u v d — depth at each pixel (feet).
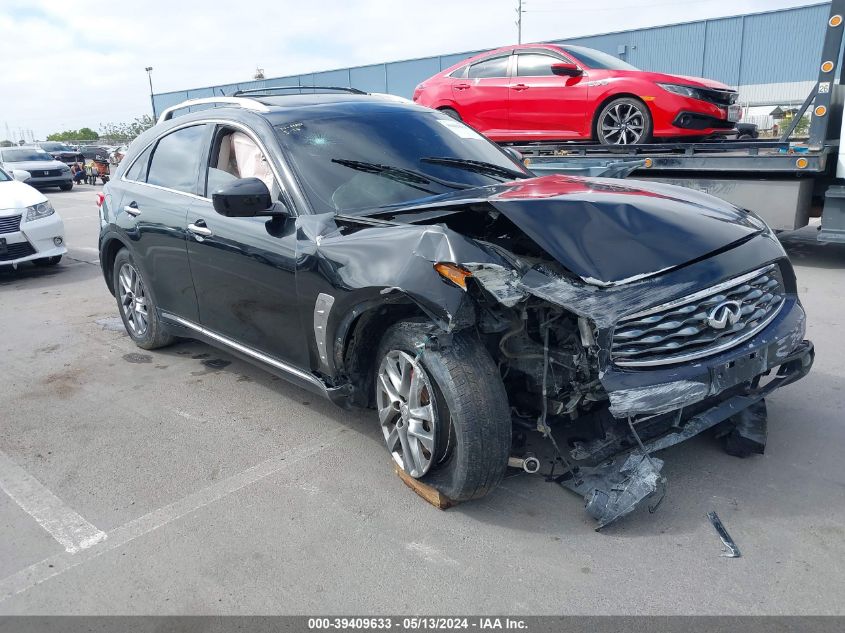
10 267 30.07
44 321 21.54
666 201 10.82
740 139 29.22
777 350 9.82
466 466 9.26
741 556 8.71
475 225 11.54
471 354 9.27
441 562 8.89
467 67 31.55
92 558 9.33
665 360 8.95
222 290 13.34
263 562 9.06
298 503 10.43
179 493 10.89
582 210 9.98
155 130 16.76
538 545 9.15
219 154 13.91
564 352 9.20
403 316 10.41
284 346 12.15
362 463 11.59
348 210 11.61
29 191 28.55
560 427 10.17
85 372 16.61
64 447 12.64
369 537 9.49
